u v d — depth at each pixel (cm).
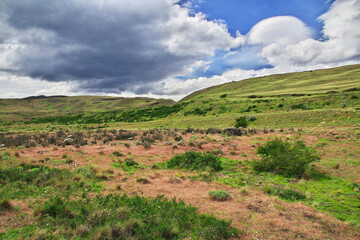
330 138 2073
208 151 1530
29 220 459
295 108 6056
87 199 586
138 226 461
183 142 1841
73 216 492
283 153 1130
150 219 499
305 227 512
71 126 8275
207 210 604
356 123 3128
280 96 9019
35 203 561
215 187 847
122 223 463
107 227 418
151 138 2305
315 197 747
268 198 722
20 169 892
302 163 1068
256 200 700
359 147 1636
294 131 2770
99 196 659
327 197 746
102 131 3678
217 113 8012
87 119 11950
